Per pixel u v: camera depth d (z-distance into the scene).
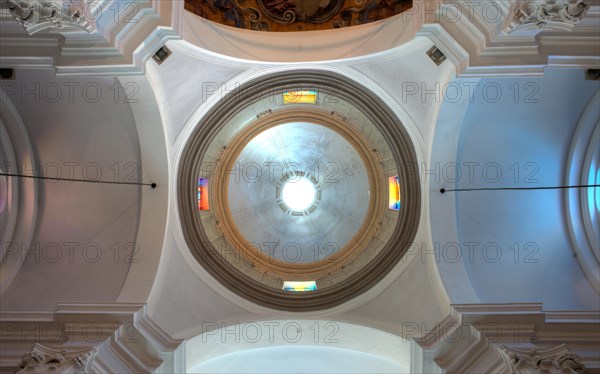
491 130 11.67
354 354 12.51
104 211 11.86
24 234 11.70
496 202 11.95
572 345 10.09
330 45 12.16
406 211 12.16
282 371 12.51
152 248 11.42
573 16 8.93
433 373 10.79
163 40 10.34
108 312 10.28
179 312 11.45
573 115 11.48
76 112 11.38
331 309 12.16
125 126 11.48
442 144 11.68
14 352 10.06
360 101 12.31
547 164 11.84
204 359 12.12
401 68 11.57
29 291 11.24
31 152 11.72
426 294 11.51
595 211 11.70
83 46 9.76
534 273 11.58
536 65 9.92
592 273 11.42
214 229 13.17
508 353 9.41
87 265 11.55
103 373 9.76
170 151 11.86
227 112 12.34
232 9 12.43
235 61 11.80
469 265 11.59
